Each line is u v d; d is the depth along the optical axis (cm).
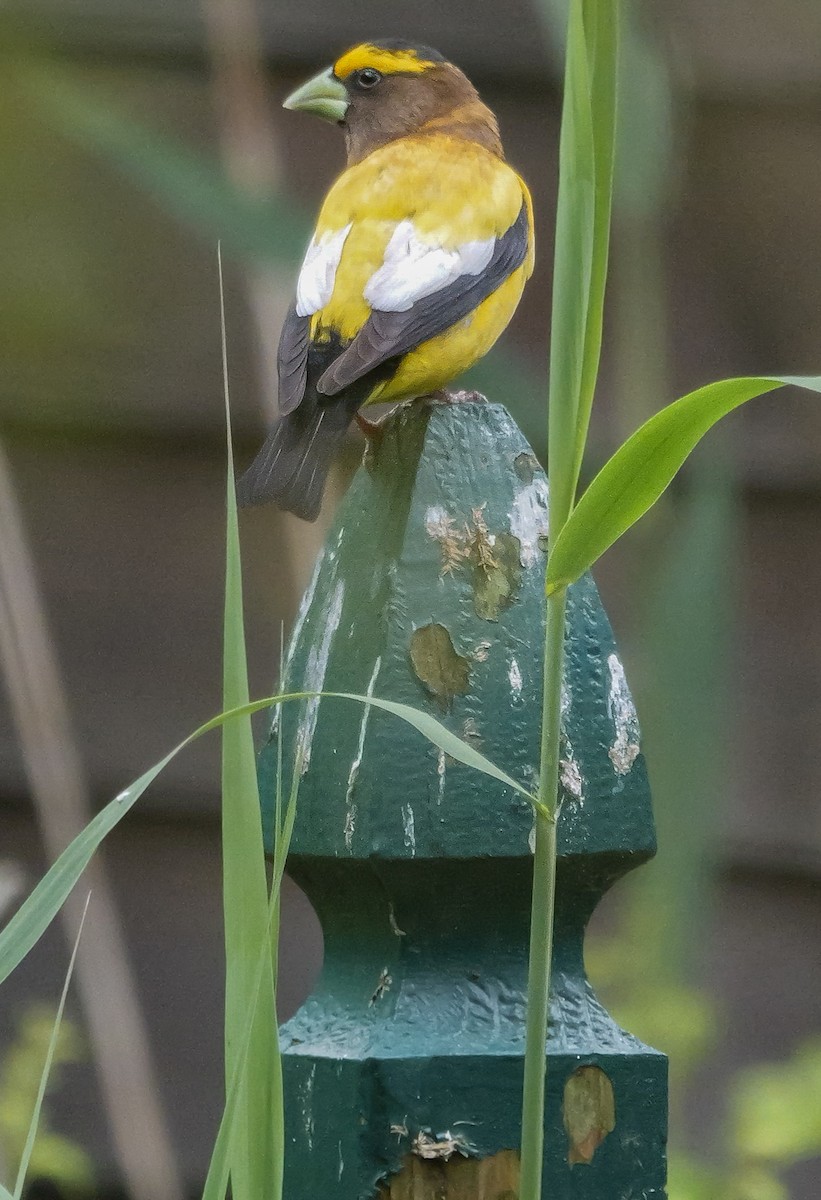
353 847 335
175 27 720
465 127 696
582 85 282
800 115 727
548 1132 332
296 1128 338
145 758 707
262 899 281
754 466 707
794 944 684
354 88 711
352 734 340
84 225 719
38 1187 664
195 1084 693
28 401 721
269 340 669
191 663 713
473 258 614
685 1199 552
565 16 586
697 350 727
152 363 726
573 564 287
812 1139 558
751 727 695
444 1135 323
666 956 550
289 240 583
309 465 536
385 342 580
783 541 705
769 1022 678
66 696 713
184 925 700
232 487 284
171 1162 602
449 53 752
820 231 725
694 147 729
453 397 619
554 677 289
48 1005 687
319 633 359
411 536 346
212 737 706
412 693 338
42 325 719
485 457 354
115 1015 600
